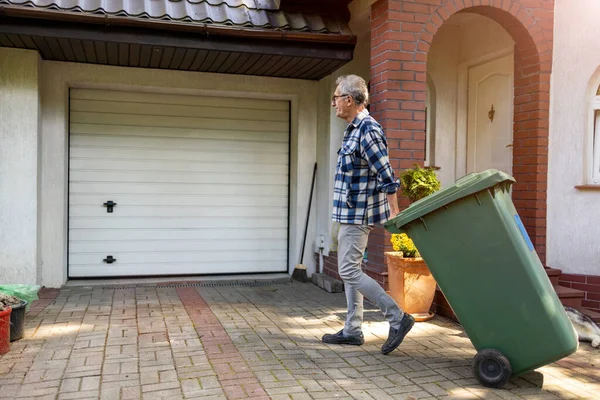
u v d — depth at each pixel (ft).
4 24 16.81
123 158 23.03
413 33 18.49
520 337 11.14
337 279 22.13
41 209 21.18
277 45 19.19
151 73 22.24
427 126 25.08
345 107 13.60
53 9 16.85
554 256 19.92
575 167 19.43
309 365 12.56
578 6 19.29
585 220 19.25
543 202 19.97
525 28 19.52
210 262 24.30
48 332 15.11
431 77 24.63
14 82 19.74
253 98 24.47
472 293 11.46
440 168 24.91
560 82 19.72
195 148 23.85
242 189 24.54
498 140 23.26
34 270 20.22
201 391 10.94
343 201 13.44
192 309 18.12
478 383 11.57
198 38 18.39
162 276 23.73
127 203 23.17
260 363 12.65
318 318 17.08
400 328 13.25
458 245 11.51
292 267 24.95
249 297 20.33
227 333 15.16
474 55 24.13
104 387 11.12
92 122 22.58
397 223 11.85
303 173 24.53
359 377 11.85
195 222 24.00
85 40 17.70
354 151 13.21
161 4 18.52
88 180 22.68
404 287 16.28
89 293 20.49
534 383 11.61
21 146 19.94
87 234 22.80
